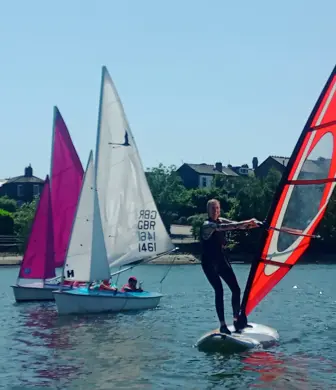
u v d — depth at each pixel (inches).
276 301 1138.7
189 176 4547.2
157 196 3553.2
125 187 1139.3
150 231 1157.1
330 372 526.0
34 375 544.1
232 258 2758.4
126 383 511.2
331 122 577.9
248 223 586.6
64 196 1270.9
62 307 965.8
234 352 602.9
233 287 609.3
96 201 1024.2
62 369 565.0
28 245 1206.3
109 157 1128.2
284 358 575.5
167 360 586.2
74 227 1018.7
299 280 1720.0
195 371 539.5
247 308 625.9
